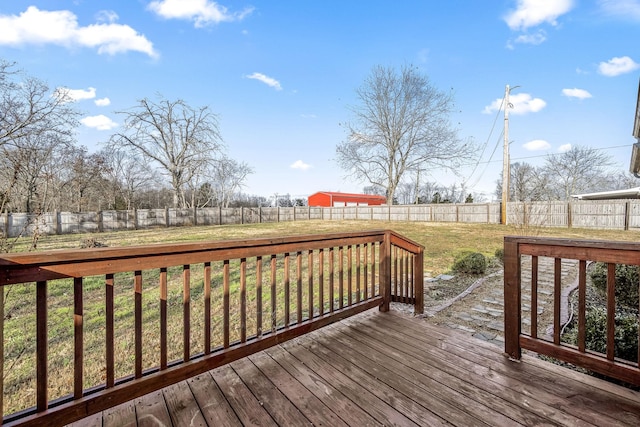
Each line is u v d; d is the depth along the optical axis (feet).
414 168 68.90
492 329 10.02
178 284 17.08
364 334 8.39
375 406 5.32
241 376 6.31
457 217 57.36
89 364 8.59
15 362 7.98
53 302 14.21
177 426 4.85
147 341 10.02
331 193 100.48
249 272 19.94
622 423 4.76
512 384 5.91
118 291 16.03
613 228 40.91
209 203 86.48
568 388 5.72
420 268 11.10
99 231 49.52
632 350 6.37
